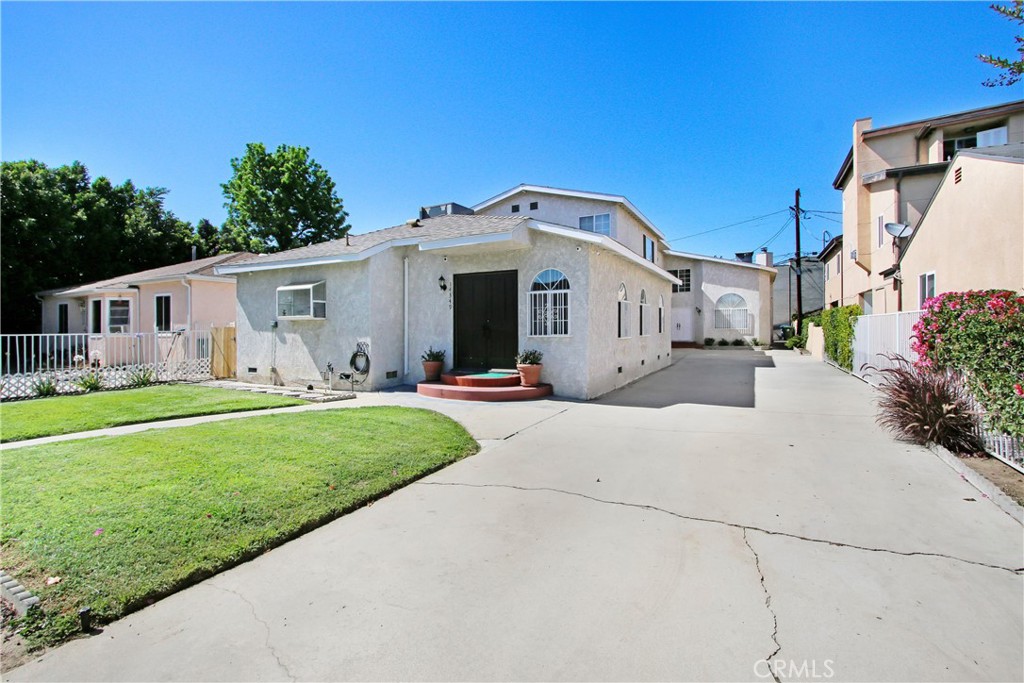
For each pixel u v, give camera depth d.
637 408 8.96
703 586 2.88
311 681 2.12
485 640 2.40
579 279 10.05
